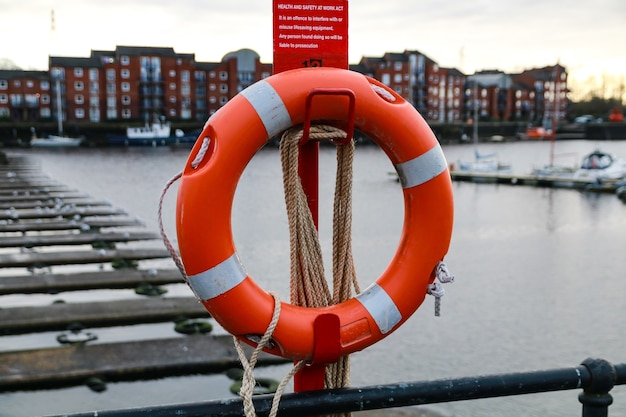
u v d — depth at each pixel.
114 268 12.28
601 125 83.81
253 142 1.99
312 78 2.03
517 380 2.03
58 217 19.02
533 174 34.38
